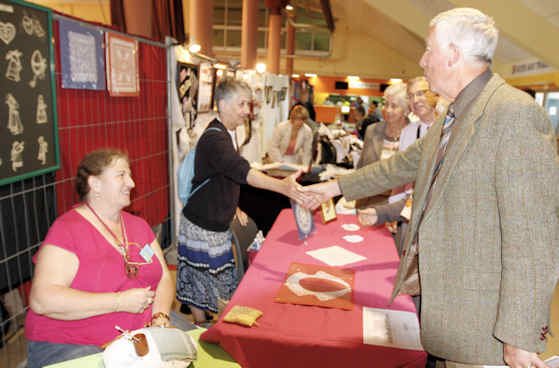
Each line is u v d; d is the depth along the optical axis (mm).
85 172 1600
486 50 1232
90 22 2369
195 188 2416
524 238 1050
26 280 1976
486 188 1160
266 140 7297
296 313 1481
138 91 2961
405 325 1427
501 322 1081
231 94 2350
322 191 2025
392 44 16984
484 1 5648
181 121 3662
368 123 10273
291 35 16531
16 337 1951
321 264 1995
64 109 2225
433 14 7266
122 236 1704
